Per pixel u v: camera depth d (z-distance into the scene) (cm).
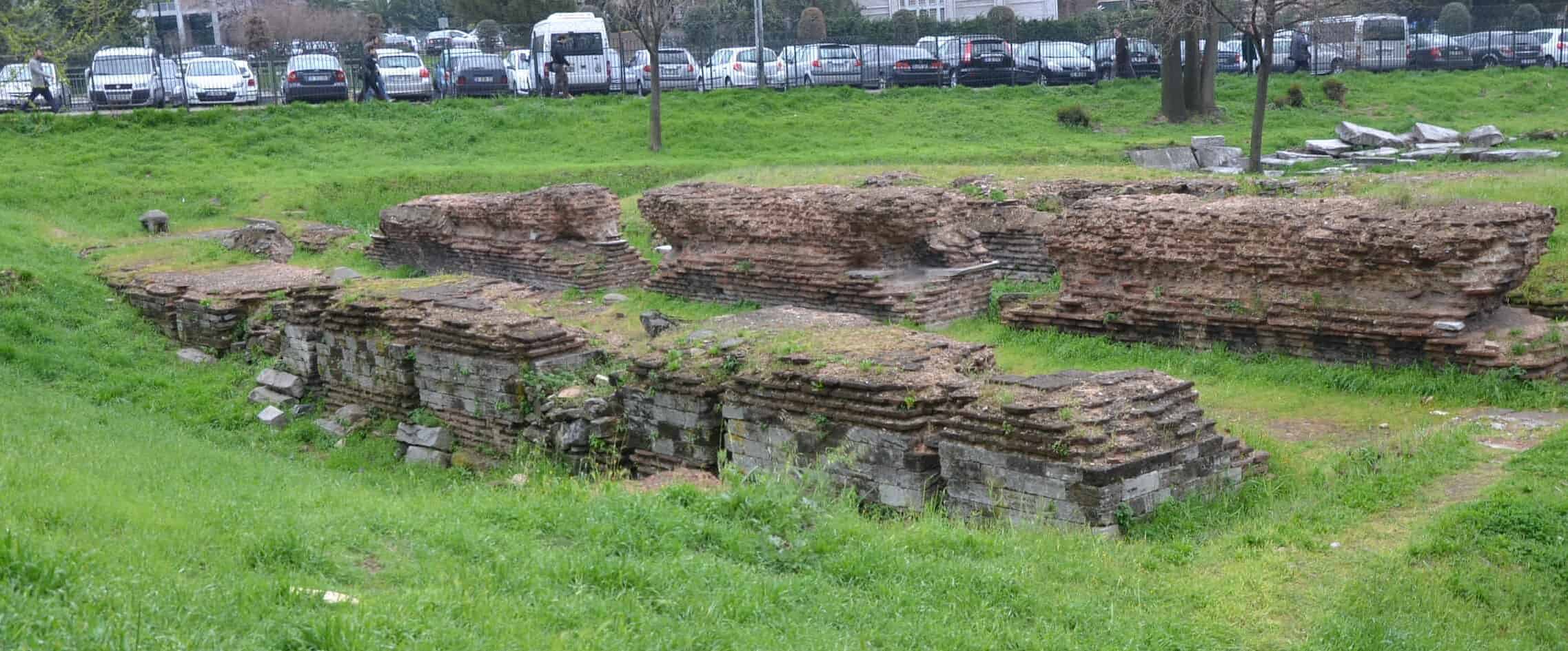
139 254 2381
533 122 3825
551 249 2242
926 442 1059
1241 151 3183
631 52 5012
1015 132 3716
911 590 820
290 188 3072
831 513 958
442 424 1490
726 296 2056
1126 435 988
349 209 3003
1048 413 988
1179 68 3772
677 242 2161
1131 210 1658
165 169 3266
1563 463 1041
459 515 899
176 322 1986
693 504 928
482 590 731
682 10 4231
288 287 1880
